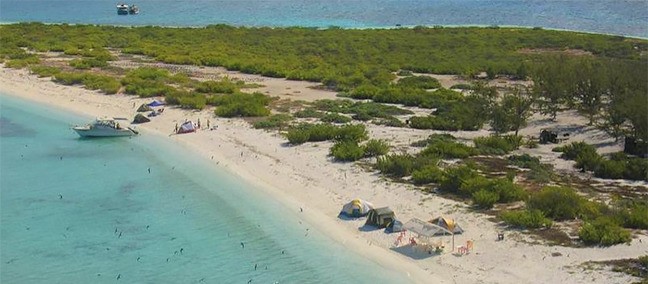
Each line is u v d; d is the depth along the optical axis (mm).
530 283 28547
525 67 86250
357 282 29344
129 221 36719
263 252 32594
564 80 63031
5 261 31547
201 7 187125
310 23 155875
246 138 53625
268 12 177625
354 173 44281
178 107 64625
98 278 29938
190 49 104125
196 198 40281
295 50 107500
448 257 31359
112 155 49531
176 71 86875
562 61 66938
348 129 53156
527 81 84438
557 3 191500
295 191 41250
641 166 43969
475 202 38094
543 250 31688
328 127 54000
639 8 177375
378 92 71688
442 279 29266
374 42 116062
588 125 60031
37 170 45875
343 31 129500
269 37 120625
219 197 40375
